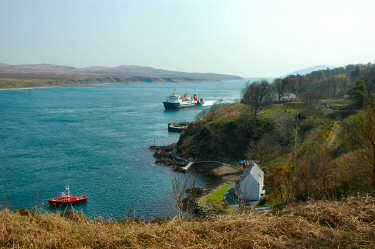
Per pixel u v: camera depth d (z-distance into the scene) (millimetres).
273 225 13742
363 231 12719
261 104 109125
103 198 49812
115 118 139500
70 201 46906
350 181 26188
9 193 50875
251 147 73938
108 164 69188
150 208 45688
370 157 23406
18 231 13742
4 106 175750
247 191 44875
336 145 48688
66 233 13641
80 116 142125
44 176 59781
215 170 66500
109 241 12719
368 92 96000
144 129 113938
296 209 16516
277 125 76750
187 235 13070
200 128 89375
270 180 50812
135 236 13164
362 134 24812
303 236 12586
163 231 13719
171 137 100688
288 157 60719
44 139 91938
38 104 189625
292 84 141250
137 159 74062
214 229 13805
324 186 25328
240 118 89062
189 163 71625
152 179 59688
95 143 88750
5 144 84625
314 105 90062
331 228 13039
